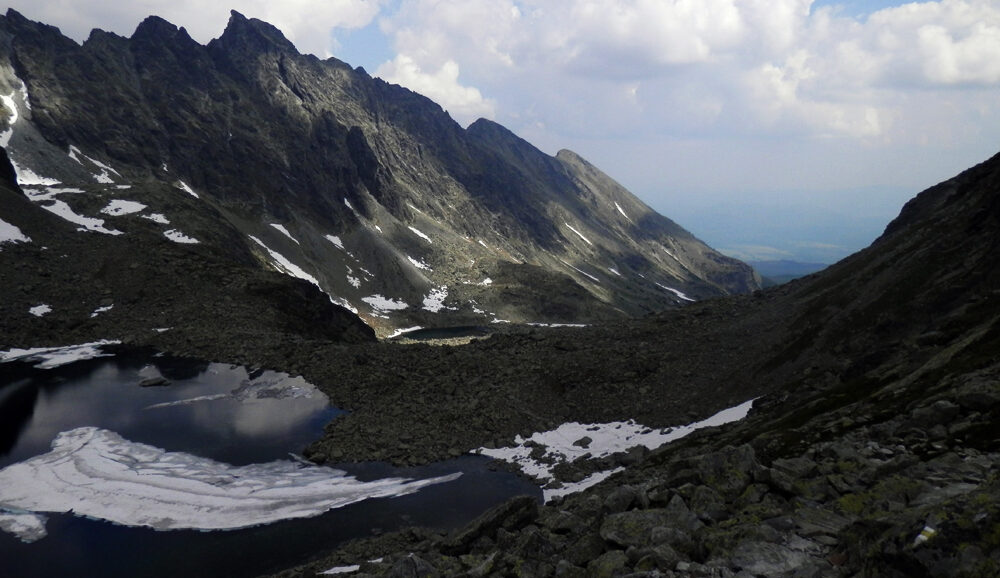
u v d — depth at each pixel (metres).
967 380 25.16
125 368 84.31
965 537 9.66
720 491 18.03
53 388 75.69
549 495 44.81
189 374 81.75
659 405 60.19
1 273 107.56
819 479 17.28
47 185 158.88
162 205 154.12
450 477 51.06
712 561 12.92
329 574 27.62
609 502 19.41
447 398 67.94
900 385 30.70
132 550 39.16
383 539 37.81
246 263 150.25
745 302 89.69
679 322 84.75
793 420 35.56
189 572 36.44
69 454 55.06
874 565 10.73
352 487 49.28
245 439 60.25
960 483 15.07
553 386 67.75
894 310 53.50
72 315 102.69
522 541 18.20
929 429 21.31
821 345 56.22
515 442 57.91
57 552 38.94
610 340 81.12
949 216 65.44
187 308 107.88
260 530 41.88
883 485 15.60
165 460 54.62
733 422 45.06
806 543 13.30
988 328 31.81
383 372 77.62
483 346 86.25
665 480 20.47
